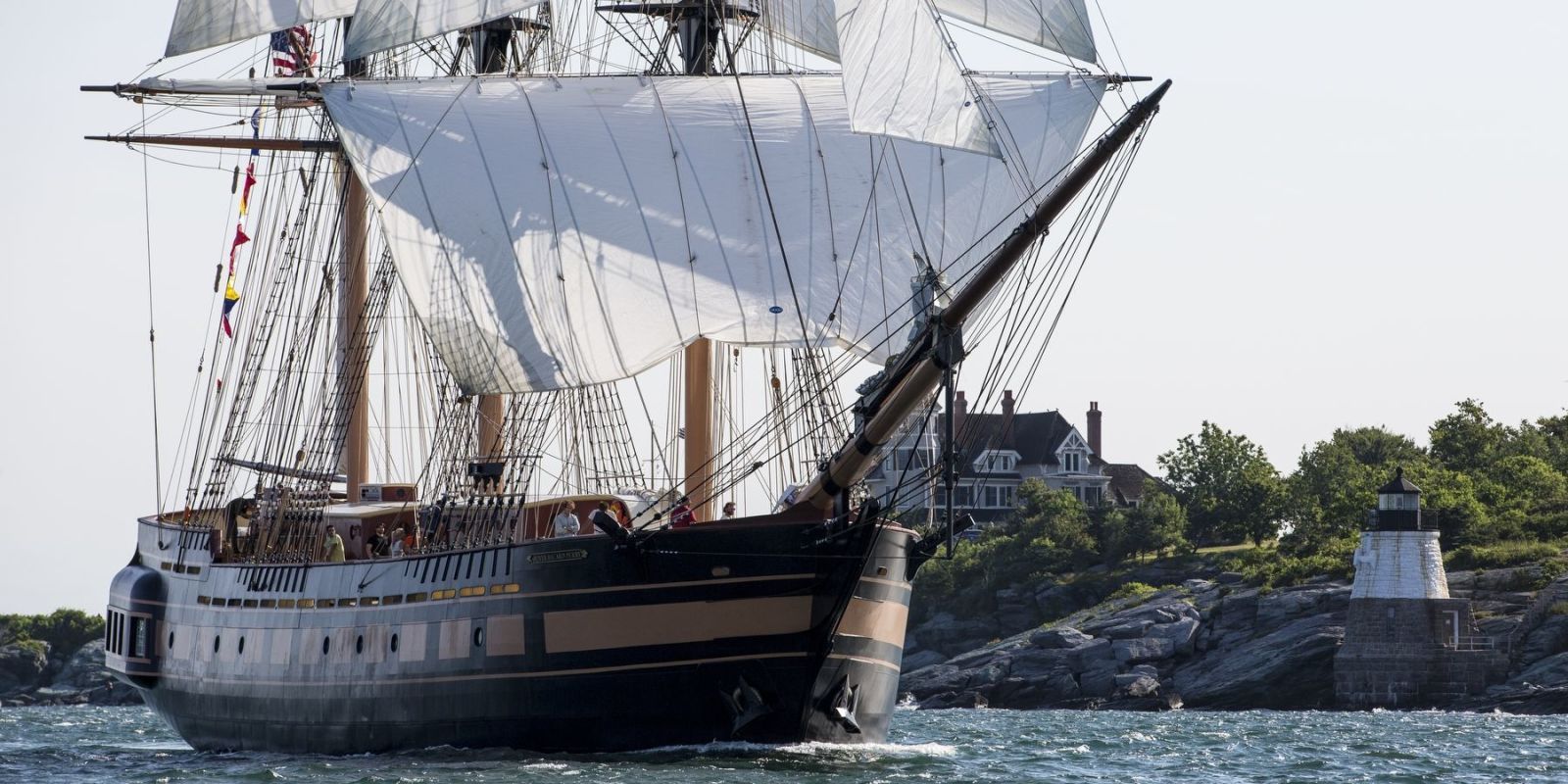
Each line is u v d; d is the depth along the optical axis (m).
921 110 181.75
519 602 191.00
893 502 184.38
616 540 183.12
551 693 189.12
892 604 194.50
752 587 182.75
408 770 182.75
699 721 186.38
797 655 184.38
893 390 180.75
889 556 191.88
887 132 180.88
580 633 186.38
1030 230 171.00
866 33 183.12
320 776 182.62
